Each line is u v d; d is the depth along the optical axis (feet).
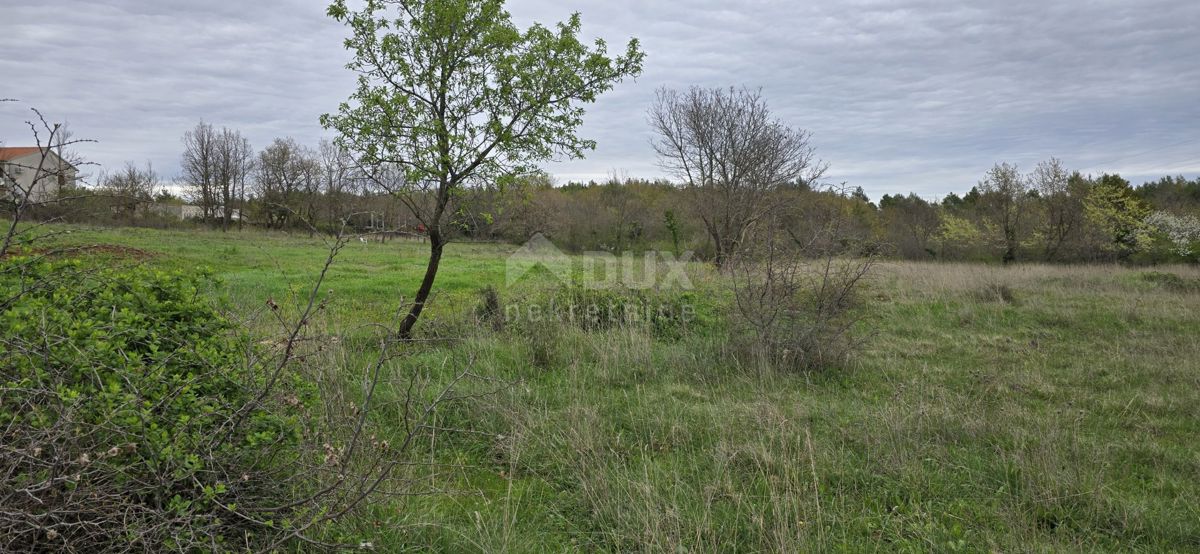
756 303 24.57
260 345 11.80
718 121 69.77
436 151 22.97
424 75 23.24
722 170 69.31
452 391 17.57
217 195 145.79
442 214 24.90
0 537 7.47
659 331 29.04
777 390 20.76
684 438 16.42
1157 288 47.01
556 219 94.94
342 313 27.32
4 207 9.57
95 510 7.89
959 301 41.55
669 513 11.69
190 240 84.17
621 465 14.78
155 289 12.28
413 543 11.05
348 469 10.49
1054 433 16.29
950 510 13.04
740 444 15.74
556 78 23.89
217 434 9.27
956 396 20.38
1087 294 44.65
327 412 12.23
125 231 88.84
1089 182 82.58
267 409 9.93
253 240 96.89
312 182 136.15
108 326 10.02
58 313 9.76
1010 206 85.05
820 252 26.27
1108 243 79.71
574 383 20.38
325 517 9.29
